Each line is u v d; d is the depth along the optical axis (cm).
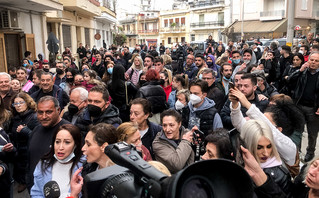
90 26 2394
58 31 1669
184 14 5334
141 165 104
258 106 354
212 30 4775
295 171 236
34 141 295
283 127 266
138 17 6744
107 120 314
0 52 1035
